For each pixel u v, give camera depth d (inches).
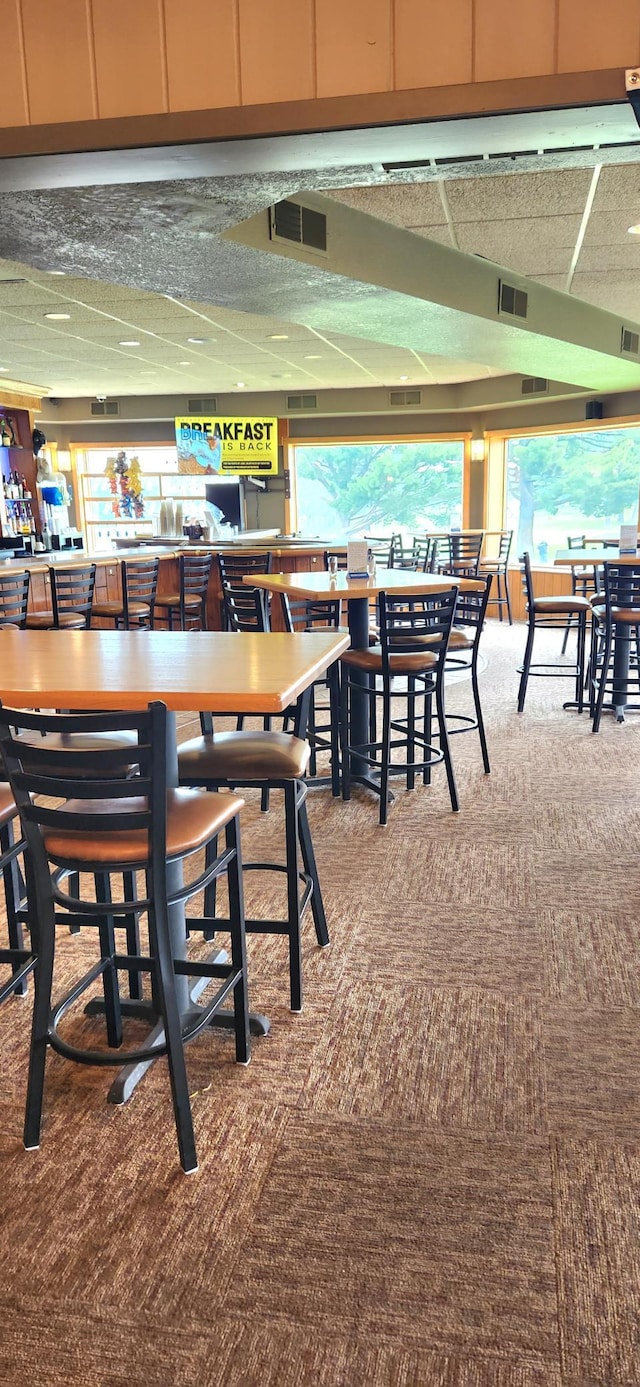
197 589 269.3
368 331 227.6
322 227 158.4
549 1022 81.2
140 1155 65.5
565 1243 56.4
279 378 392.5
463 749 173.9
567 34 82.4
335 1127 67.8
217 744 87.0
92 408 454.9
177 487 477.7
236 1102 71.0
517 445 430.6
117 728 55.9
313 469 477.7
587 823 131.5
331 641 91.0
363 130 87.6
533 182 151.4
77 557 259.4
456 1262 55.2
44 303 240.4
